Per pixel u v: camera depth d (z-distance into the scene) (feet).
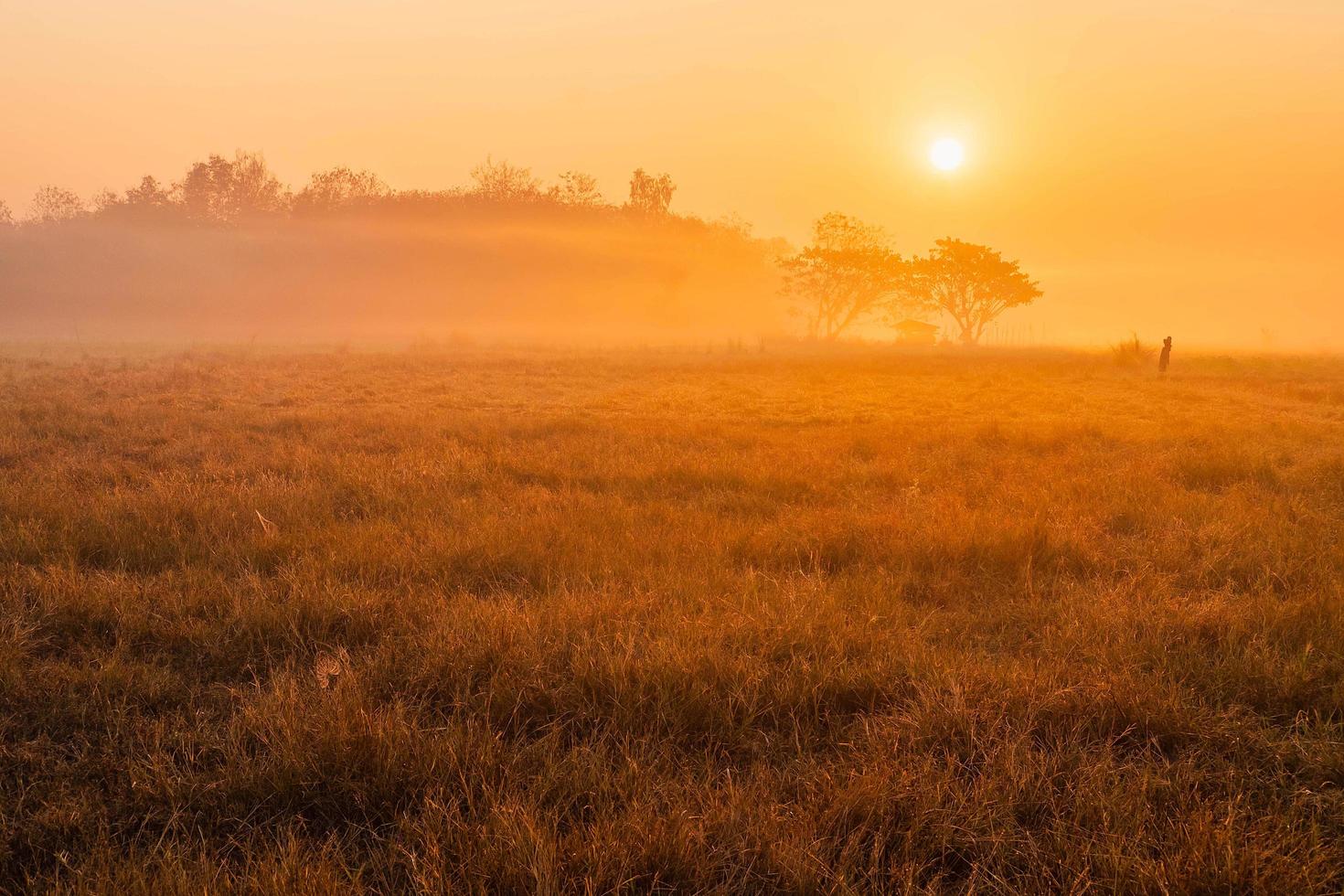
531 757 9.49
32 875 7.73
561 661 11.75
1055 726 10.30
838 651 12.26
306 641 13.01
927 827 8.16
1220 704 10.90
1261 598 14.62
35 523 18.07
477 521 20.15
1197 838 7.80
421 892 7.12
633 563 17.10
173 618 13.64
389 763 8.95
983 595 15.90
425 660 11.68
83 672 11.41
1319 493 24.66
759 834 7.94
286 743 9.33
